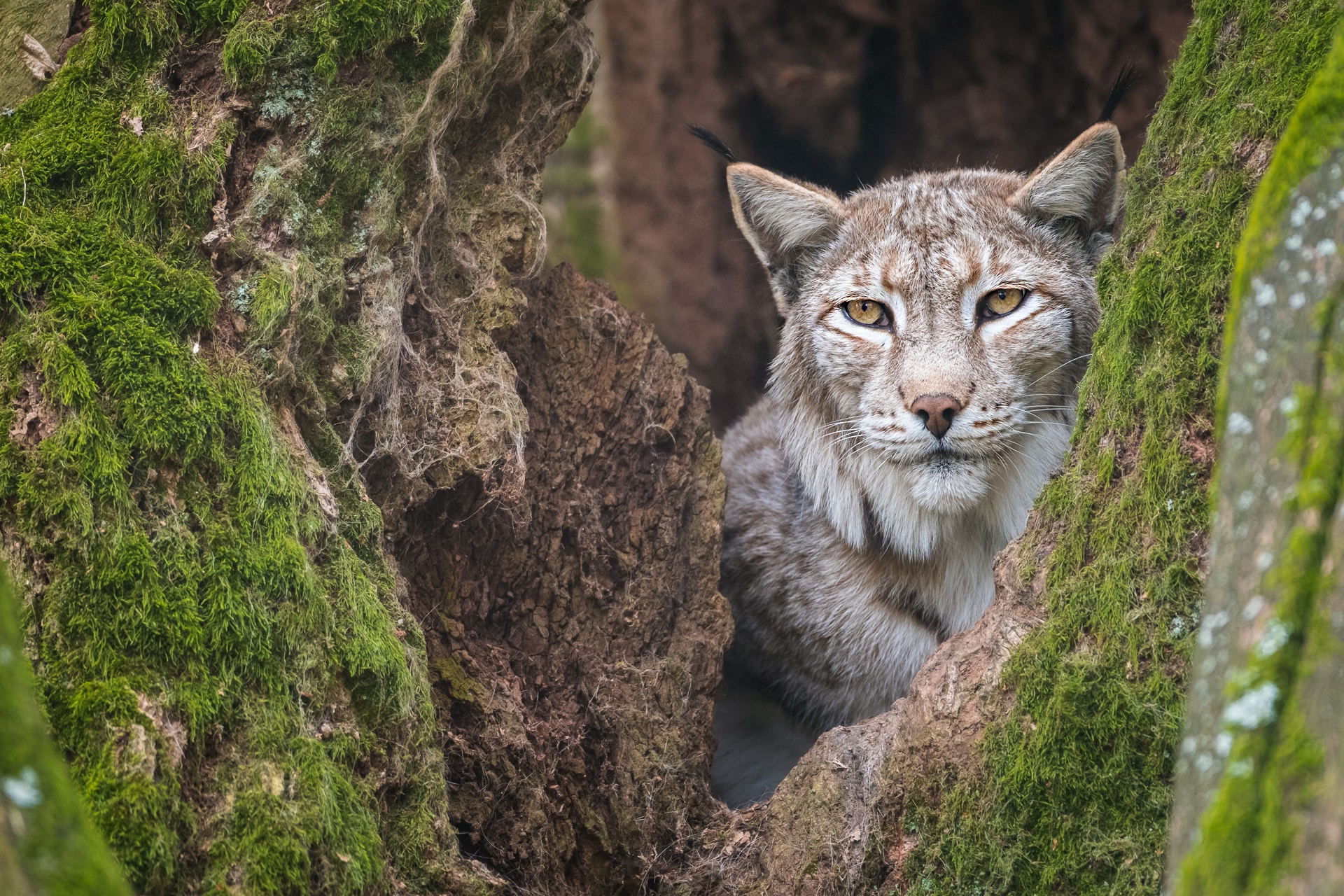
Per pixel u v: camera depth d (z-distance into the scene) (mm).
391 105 6070
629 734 7195
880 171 15258
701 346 15602
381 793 5285
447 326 6742
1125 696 5113
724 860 6715
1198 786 2918
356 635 5301
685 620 8203
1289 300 2986
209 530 4980
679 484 8242
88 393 4883
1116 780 5102
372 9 5875
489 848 6312
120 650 4660
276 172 5703
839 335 8547
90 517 4742
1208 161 5328
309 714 5031
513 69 6969
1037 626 5590
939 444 7922
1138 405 5434
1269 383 2971
